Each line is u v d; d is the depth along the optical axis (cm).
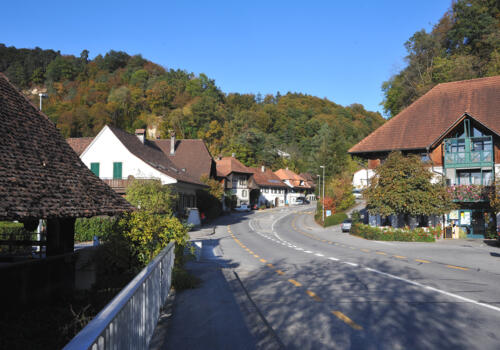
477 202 3159
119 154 3984
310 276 1309
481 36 5562
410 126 3788
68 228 1043
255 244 2700
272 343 600
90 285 1109
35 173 891
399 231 2967
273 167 11131
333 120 13312
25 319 797
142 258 1206
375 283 1153
